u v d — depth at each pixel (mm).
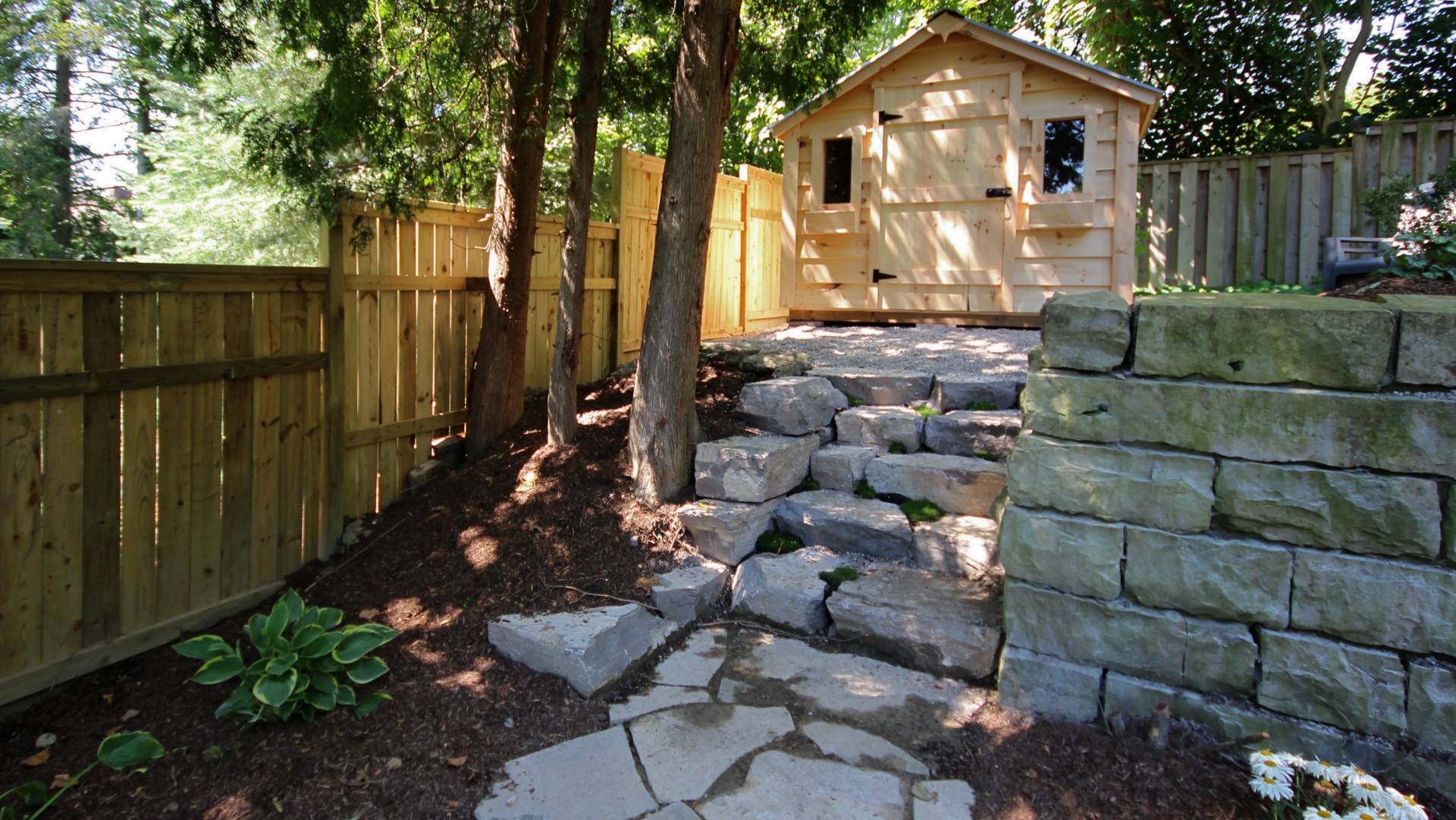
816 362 6156
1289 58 10930
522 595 3773
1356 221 7648
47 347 3154
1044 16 11570
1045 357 3029
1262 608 2732
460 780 2709
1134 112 6973
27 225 6605
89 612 3363
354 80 4137
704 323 7672
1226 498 2764
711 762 2795
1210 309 2756
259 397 4008
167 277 3514
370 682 3242
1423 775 2547
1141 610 2896
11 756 2898
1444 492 2510
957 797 2635
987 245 7582
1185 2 10789
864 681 3318
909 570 3973
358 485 4582
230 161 6621
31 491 3139
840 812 2557
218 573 3881
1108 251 7184
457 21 4570
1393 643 2584
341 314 4324
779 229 9180
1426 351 2529
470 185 5859
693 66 4270
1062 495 2982
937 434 4824
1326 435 2629
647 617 3625
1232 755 2744
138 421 3494
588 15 5016
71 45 6477
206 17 4102
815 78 6012
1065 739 2889
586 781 2693
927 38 7512
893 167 7859
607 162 9750
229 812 2559
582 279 4867
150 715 3107
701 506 4289
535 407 5613
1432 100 10281
